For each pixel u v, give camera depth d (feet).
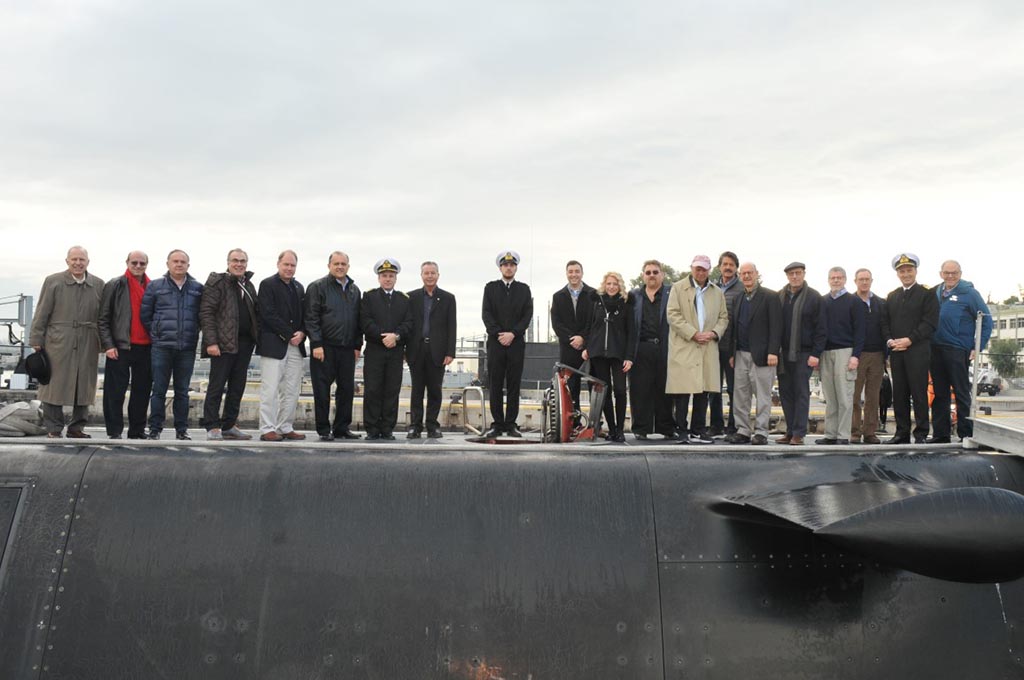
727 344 32.01
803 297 28.09
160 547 13.51
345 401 26.96
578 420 22.22
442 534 13.66
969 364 27.04
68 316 24.89
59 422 25.18
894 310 27.66
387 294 26.96
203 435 25.99
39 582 13.33
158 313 25.29
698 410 28.68
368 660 13.29
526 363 39.52
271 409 25.89
